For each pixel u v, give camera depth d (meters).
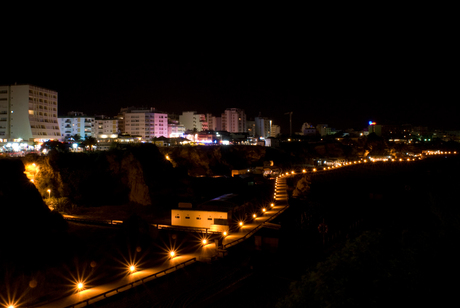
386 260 17.67
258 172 98.31
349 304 14.09
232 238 40.97
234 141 185.62
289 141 174.50
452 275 16.81
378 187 94.62
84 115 151.88
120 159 67.19
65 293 27.16
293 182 93.25
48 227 39.81
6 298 26.06
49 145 85.19
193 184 74.56
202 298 27.78
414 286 15.72
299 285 16.23
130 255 35.34
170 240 40.31
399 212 64.06
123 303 26.20
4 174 40.75
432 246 19.39
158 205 59.72
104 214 53.09
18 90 101.75
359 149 180.75
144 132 167.38
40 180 59.12
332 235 50.88
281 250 42.19
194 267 33.56
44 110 108.69
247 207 57.47
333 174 110.25
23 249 33.62
